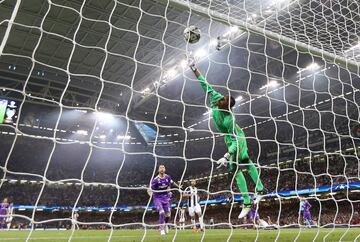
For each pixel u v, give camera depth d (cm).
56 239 745
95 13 2047
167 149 4112
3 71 2766
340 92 2353
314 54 579
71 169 4103
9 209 1462
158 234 877
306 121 3019
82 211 3722
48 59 2600
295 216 2561
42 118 3706
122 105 3425
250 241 525
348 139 2597
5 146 3766
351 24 906
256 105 2853
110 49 2423
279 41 540
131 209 3819
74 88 3173
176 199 2995
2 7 1988
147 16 1997
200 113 3275
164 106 3312
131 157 4278
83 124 3912
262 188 473
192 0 833
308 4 841
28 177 3759
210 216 2970
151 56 2444
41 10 2034
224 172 3241
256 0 812
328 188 2302
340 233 726
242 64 2102
